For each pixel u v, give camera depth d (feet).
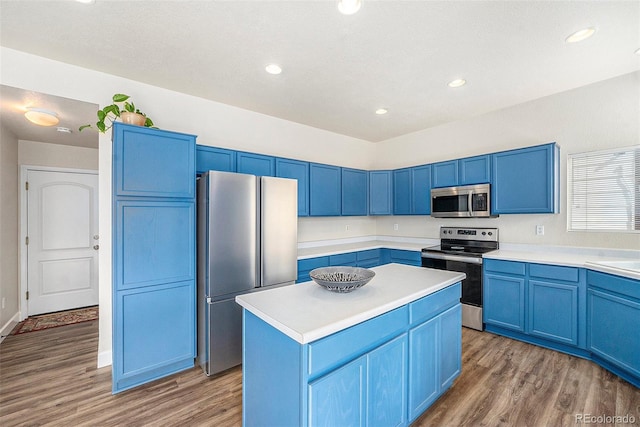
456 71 8.07
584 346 7.88
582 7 5.49
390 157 15.47
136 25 6.00
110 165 7.99
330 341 3.89
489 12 5.65
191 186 7.66
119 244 6.65
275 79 8.48
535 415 5.78
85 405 6.22
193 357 7.73
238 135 10.77
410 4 5.42
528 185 9.67
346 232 14.79
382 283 5.93
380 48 6.90
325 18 5.82
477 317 10.03
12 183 10.80
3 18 5.72
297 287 5.71
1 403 6.29
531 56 7.29
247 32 6.27
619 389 6.59
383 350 4.68
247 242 8.09
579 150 9.35
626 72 8.27
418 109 11.08
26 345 9.22
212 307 7.48
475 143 11.95
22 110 8.39
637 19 5.82
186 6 5.45
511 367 7.60
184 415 5.90
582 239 9.36
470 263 10.19
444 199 12.01
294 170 11.38
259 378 4.66
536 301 8.69
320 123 12.78
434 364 5.88
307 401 3.66
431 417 5.75
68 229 12.67
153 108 8.84
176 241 7.44
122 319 6.70
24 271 11.64
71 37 6.39
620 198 8.68
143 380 7.07
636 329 6.52
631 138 8.42
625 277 6.75
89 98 7.80
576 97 9.37
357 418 4.26
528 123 10.43
